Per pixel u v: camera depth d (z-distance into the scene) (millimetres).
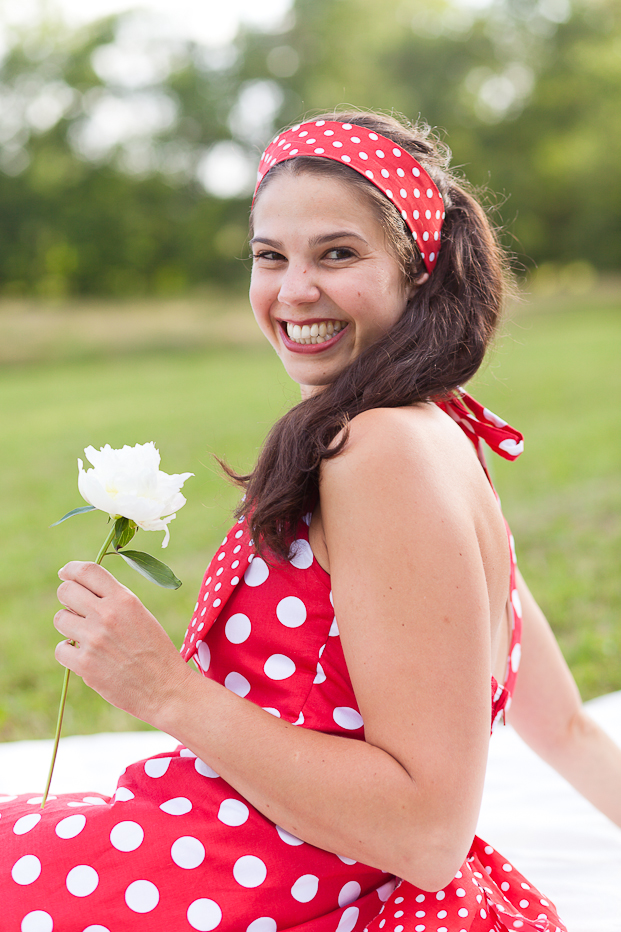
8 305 30203
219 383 15695
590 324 21938
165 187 37844
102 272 37812
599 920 1759
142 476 1218
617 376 12711
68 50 36562
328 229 1299
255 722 1173
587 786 1740
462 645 1108
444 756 1090
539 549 5230
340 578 1154
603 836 2135
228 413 11492
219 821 1222
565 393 11398
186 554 5441
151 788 1274
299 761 1139
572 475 7043
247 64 37062
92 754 2662
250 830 1215
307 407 1259
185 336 24156
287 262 1378
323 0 37000
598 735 1749
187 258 38062
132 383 16766
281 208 1326
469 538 1152
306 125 1370
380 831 1104
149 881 1191
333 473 1167
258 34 37281
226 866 1200
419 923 1235
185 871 1195
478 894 1312
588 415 9797
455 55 36625
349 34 37438
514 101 37594
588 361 14602
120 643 1199
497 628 1393
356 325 1339
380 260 1322
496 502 1372
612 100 36438
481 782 1122
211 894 1190
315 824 1139
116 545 1279
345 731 1226
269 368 18000
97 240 37156
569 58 36719
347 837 1126
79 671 1224
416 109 36125
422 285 1390
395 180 1334
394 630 1110
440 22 37781
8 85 36406
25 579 5215
